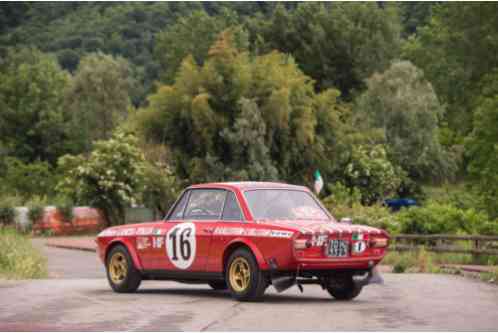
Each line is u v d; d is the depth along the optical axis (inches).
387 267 1003.3
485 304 506.0
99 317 433.7
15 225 2201.0
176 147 2198.6
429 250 1123.3
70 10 6013.8
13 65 4033.0
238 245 516.4
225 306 485.4
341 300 536.4
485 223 1259.8
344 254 501.7
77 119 3572.8
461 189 2827.3
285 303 508.1
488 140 2028.8
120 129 2327.8
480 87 3356.3
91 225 2319.1
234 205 527.2
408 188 2807.6
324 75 3742.6
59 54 5305.1
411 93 2775.6
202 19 4074.8
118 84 3607.3
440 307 487.5
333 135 2300.7
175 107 2176.4
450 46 3499.0
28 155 3806.6
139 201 2233.0
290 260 482.9
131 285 581.0
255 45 3777.1
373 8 3907.5
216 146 2156.7
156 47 4266.7
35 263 860.6
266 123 2170.3
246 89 2171.5
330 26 3786.9
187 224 547.8
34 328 393.1
